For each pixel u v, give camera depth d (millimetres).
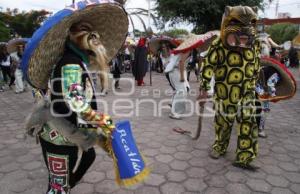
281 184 3090
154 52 8164
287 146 4180
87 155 2244
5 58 9875
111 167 3418
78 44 1867
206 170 3383
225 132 3588
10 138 4492
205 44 5277
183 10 21578
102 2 1828
